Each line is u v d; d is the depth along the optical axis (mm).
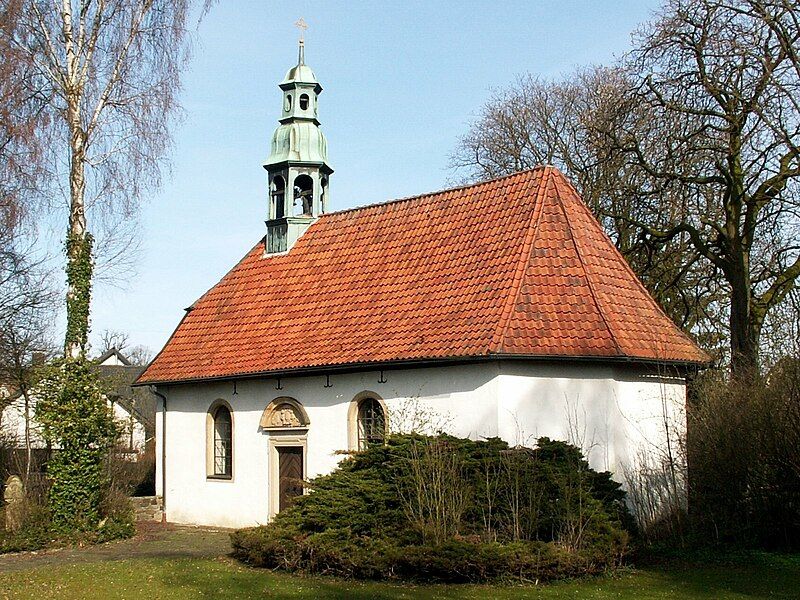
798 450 16703
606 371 19328
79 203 21797
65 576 15961
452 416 19453
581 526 15367
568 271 20125
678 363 20000
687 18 22500
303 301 24406
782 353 19891
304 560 15758
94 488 21344
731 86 22594
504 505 15625
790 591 13703
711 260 24578
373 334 21391
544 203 21453
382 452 16688
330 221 26609
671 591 13734
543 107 35906
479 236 21938
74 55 21734
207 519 24938
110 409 22047
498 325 18938
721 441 17703
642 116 24484
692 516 17969
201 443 25375
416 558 14492
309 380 22609
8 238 23469
